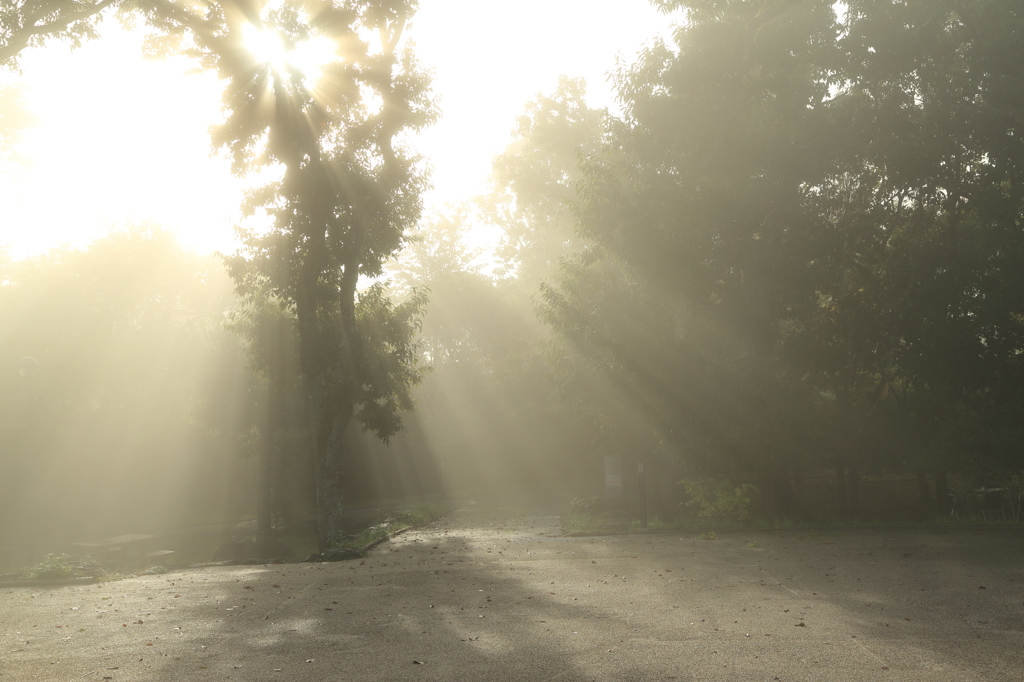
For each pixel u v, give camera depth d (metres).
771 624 7.39
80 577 13.25
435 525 22.31
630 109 18.94
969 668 5.67
